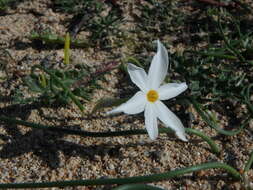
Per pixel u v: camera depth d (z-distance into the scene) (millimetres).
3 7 364
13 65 328
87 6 360
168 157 283
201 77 308
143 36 350
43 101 306
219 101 310
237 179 272
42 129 289
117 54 337
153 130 255
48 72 295
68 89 294
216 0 370
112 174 277
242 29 350
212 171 277
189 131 279
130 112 252
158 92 261
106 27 342
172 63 317
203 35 349
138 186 252
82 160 282
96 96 313
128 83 321
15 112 303
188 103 305
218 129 283
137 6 371
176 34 352
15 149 287
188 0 373
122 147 288
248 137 293
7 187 253
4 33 350
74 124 298
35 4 372
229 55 323
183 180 274
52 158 283
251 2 373
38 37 338
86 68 322
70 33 347
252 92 311
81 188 271
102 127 297
